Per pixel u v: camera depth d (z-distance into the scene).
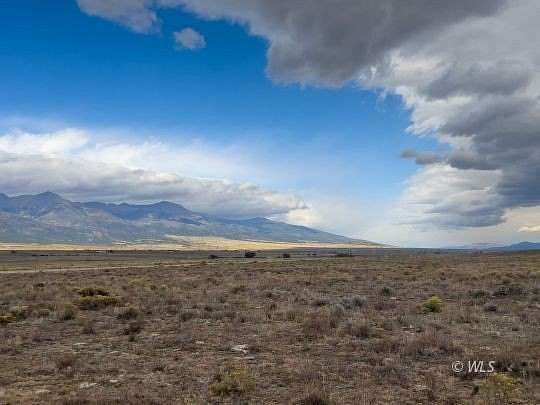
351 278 47.06
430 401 11.30
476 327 20.31
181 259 141.88
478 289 35.22
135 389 12.22
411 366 14.41
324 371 13.83
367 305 27.23
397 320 21.92
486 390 11.91
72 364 14.84
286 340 18.25
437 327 20.17
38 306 28.41
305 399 11.12
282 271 60.09
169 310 26.00
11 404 11.10
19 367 14.74
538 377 13.09
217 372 13.59
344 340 18.00
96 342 18.56
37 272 68.19
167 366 14.62
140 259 144.00
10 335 19.92
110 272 64.06
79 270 73.25
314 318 21.81
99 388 12.45
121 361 15.38
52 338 19.45
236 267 73.81
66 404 11.02
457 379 13.12
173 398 11.51
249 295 33.22
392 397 11.59
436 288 36.84
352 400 11.31
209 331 20.16
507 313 24.27
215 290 37.12
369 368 14.12
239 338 18.70
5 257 168.12
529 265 65.12
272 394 11.90
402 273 52.44
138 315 24.59
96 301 28.42
